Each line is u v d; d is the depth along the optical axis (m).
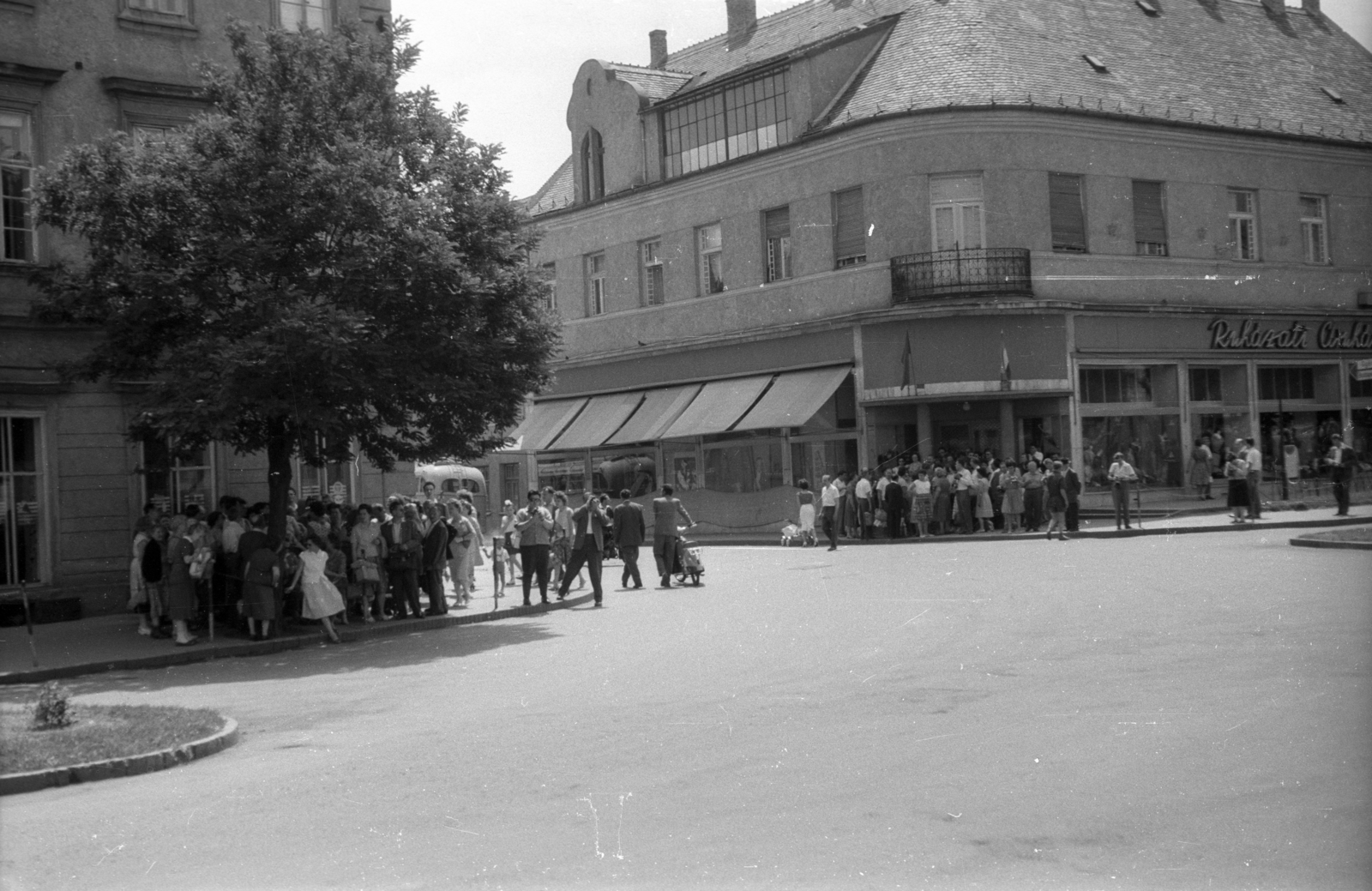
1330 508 35.41
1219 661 12.04
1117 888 6.08
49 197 19.86
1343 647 12.41
